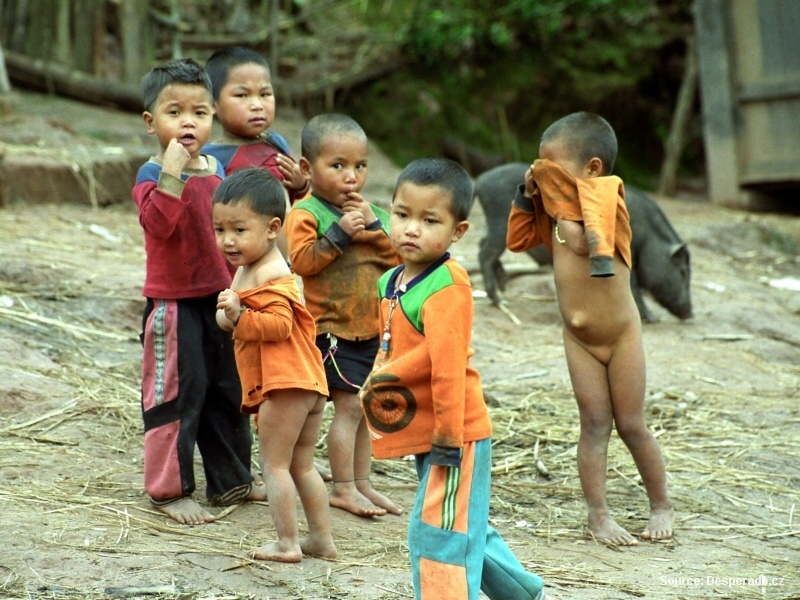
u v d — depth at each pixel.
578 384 8.79
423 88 26.88
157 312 8.17
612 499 9.79
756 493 10.04
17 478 8.42
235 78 9.02
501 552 6.53
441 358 6.18
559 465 10.41
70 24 22.53
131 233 15.88
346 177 8.54
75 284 12.77
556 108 28.16
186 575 6.97
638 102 29.12
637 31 29.88
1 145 17.05
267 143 9.23
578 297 8.60
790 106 23.91
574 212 8.49
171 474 8.05
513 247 9.07
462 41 27.72
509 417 11.52
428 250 6.35
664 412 12.13
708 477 10.33
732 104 24.72
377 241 8.73
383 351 6.59
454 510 6.17
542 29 28.41
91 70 22.77
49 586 6.63
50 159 16.75
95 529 7.62
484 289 16.16
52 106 21.28
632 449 8.89
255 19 26.12
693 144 29.92
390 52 27.22
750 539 8.95
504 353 13.88
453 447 6.14
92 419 9.91
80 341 11.61
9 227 14.77
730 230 22.17
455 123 26.80
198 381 8.16
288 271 7.51
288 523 7.37
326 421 10.91
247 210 7.22
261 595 6.79
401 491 9.53
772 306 17.84
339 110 26.41
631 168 28.61
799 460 10.93
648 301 17.61
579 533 8.82
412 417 6.42
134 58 22.97
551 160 8.70
